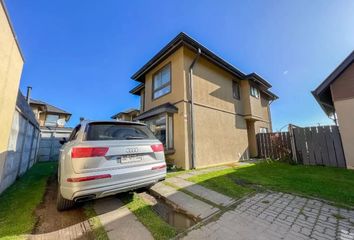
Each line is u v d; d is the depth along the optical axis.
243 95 10.85
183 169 6.75
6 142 3.69
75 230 2.41
